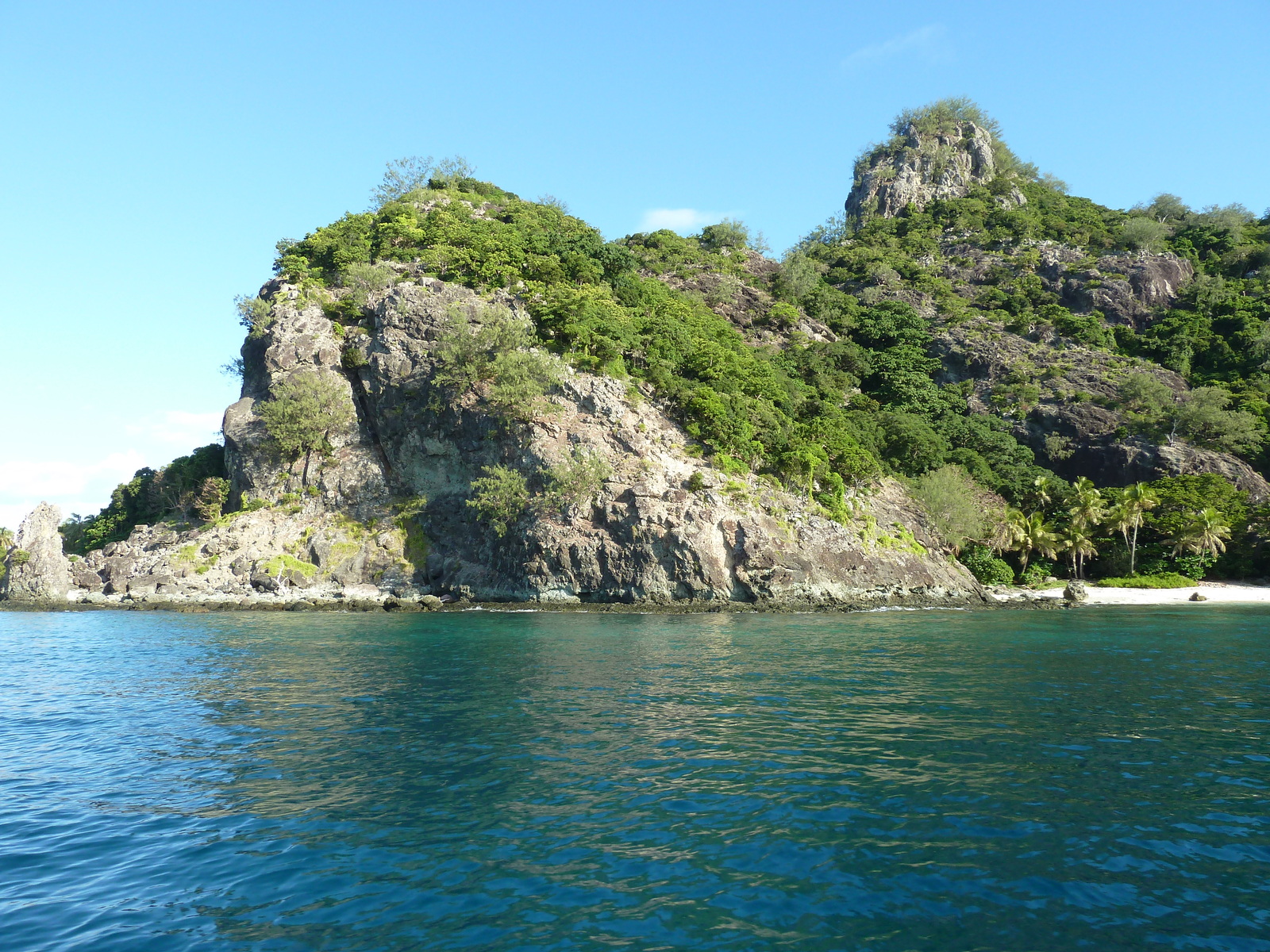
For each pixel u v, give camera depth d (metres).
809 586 70.00
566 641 48.25
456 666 38.41
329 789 19.73
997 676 35.12
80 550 115.44
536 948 12.07
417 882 14.40
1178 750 22.89
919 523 84.62
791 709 28.28
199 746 24.02
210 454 105.38
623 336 88.06
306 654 43.41
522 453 76.06
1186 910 13.23
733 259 156.88
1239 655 41.78
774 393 93.88
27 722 27.70
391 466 85.75
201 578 80.06
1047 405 120.31
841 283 163.00
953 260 166.75
